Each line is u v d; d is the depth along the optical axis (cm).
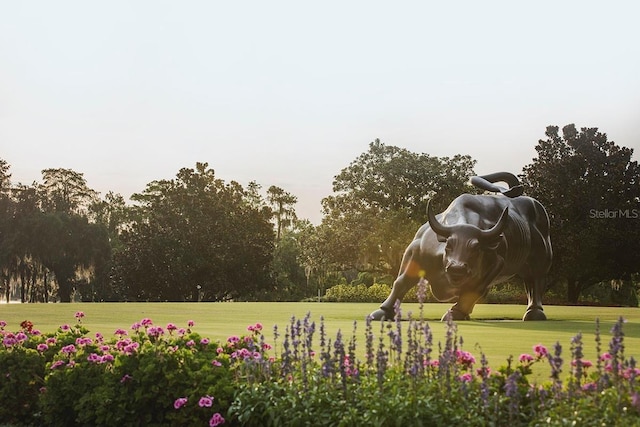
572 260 5266
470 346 1028
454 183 6362
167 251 6116
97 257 6588
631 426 440
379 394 523
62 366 720
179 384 655
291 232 8038
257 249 6378
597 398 467
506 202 1945
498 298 4428
